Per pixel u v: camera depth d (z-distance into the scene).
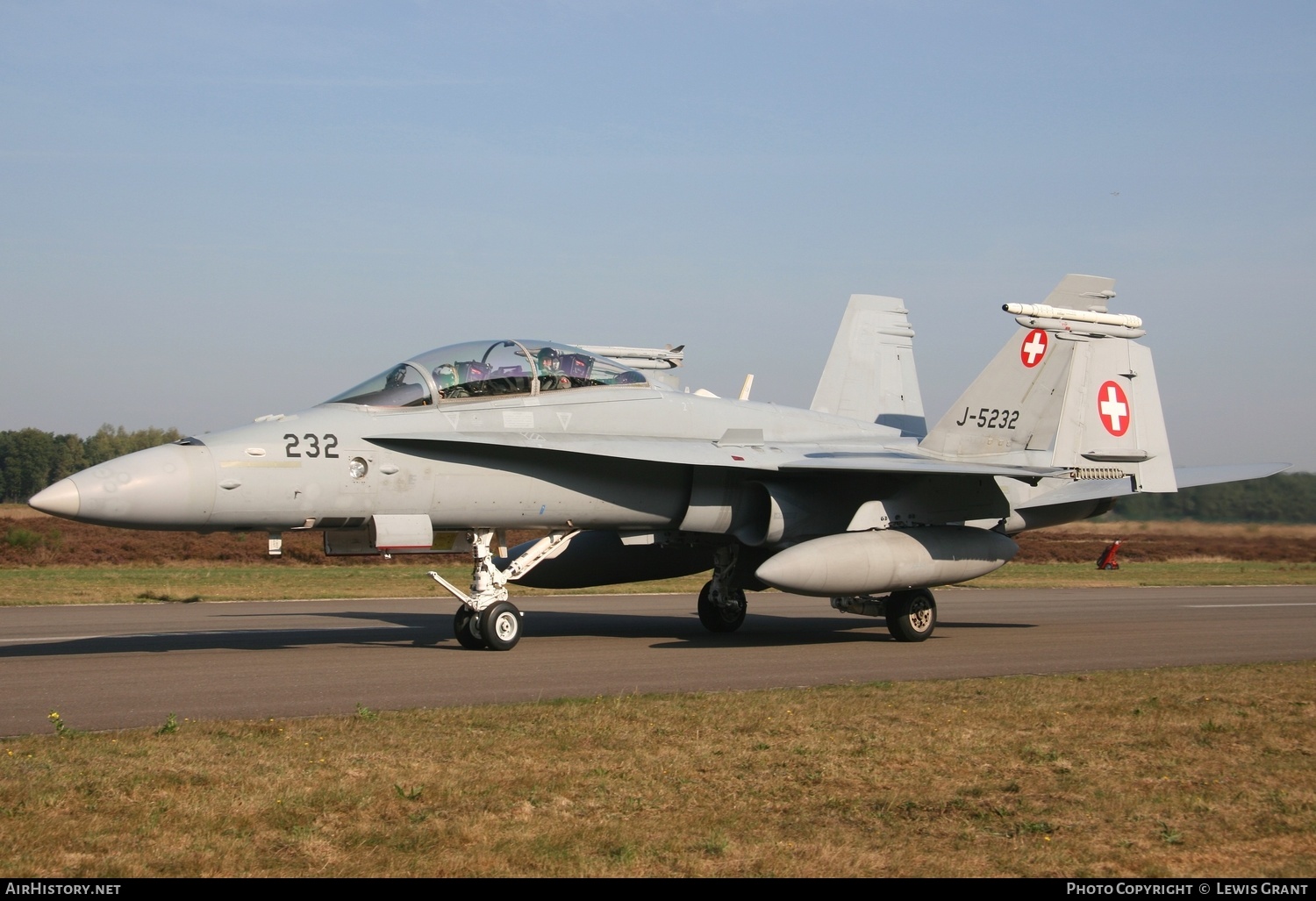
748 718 8.41
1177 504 51.72
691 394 16.02
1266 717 8.72
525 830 5.64
